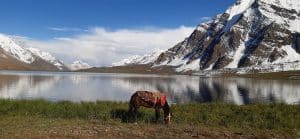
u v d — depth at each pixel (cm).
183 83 15525
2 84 11388
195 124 2527
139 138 2033
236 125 2495
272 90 11000
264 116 2723
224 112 2827
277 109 3005
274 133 2273
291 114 2802
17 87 10050
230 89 11306
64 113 2719
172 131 2217
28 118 2511
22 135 1972
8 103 2897
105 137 2023
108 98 7094
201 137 2088
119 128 2269
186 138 2058
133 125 2383
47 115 2681
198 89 11088
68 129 2184
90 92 8825
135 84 13750
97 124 2381
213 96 8262
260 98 7862
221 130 2306
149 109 2881
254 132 2283
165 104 2508
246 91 10362
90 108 2825
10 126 2194
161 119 2556
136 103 2517
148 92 2519
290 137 2188
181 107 3058
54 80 16062
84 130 2178
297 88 12238
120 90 9838
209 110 2914
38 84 12062
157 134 2128
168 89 10862
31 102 3009
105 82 14988
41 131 2095
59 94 7931
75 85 12088
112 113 2692
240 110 2927
